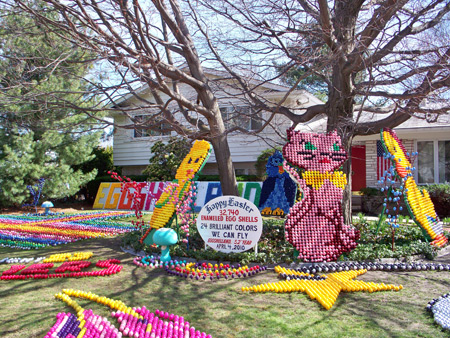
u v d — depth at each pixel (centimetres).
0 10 870
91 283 650
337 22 896
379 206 1570
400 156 916
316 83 1884
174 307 533
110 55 781
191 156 955
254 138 1859
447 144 1600
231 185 1005
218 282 648
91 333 448
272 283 616
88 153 1997
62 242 1048
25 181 1836
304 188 761
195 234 973
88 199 2267
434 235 880
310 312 508
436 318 472
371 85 863
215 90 1174
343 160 795
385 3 841
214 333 448
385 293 582
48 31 830
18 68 887
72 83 1370
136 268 748
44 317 504
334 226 758
